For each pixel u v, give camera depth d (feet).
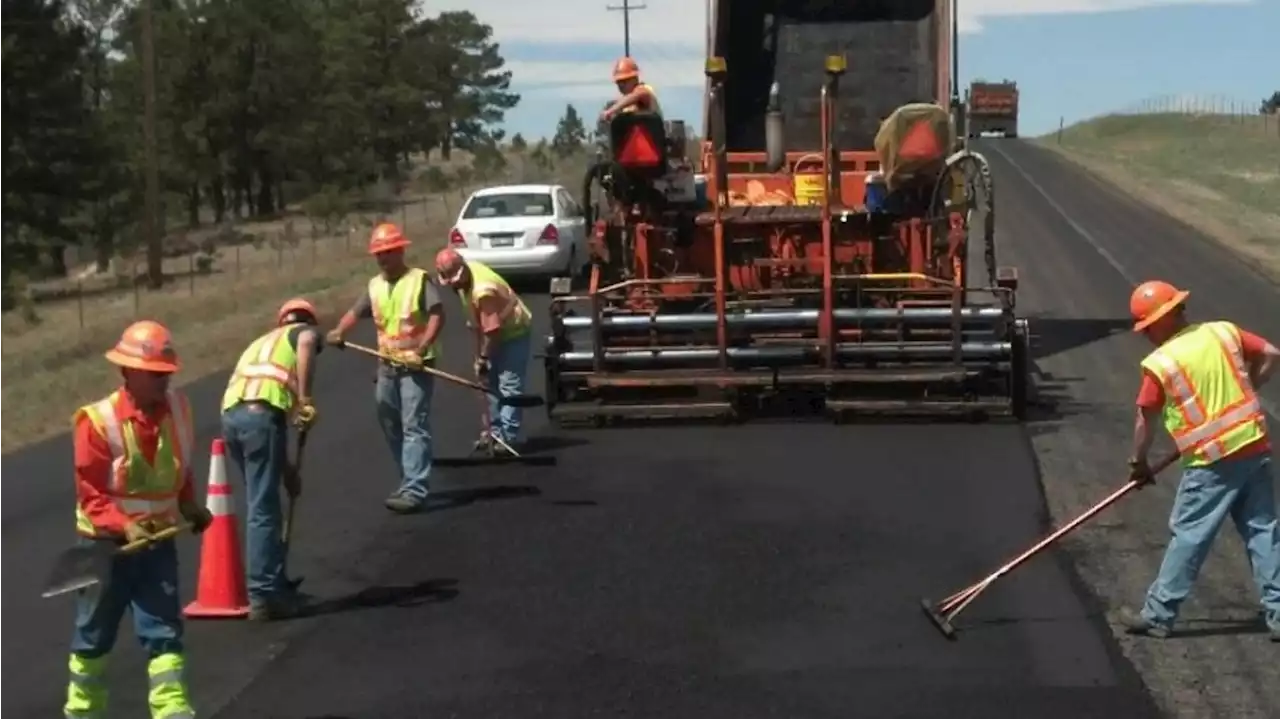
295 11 187.93
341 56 201.26
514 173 223.92
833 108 42.19
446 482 36.22
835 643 23.77
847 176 47.39
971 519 31.19
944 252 44.21
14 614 27.07
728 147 51.72
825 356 41.65
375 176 208.54
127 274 125.70
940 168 43.70
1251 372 24.18
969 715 20.54
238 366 27.02
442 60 260.83
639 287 44.27
